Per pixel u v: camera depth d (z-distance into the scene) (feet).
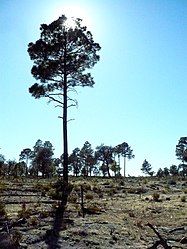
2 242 50.03
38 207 74.18
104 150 353.51
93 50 119.34
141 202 88.17
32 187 101.04
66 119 111.75
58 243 50.21
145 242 53.06
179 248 50.93
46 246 49.03
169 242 53.72
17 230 55.42
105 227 59.41
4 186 98.68
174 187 124.67
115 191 106.73
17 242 49.29
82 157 362.74
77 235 53.88
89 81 118.93
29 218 63.31
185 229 60.54
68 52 118.21
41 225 58.90
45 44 115.96
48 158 303.27
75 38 116.16
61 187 98.27
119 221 65.05
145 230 60.08
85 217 66.80
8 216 64.23
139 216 71.15
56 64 114.62
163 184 134.21
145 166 381.60
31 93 120.88
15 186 102.83
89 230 56.59
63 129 110.83
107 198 94.43
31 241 50.78
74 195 91.50
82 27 119.44
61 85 120.26
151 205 83.05
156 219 68.54
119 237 54.34
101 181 140.97
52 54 117.50
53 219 63.21
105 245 50.21
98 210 73.87
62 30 117.60
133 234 56.65
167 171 373.61
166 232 59.26
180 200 91.09
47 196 89.15
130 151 360.48
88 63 119.65
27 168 319.47
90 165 360.48
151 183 136.67
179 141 354.33
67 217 65.77
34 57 118.42
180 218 68.85
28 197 86.43
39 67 116.06
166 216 71.05
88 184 118.32
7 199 81.66
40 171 303.07
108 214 71.51
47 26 117.70
